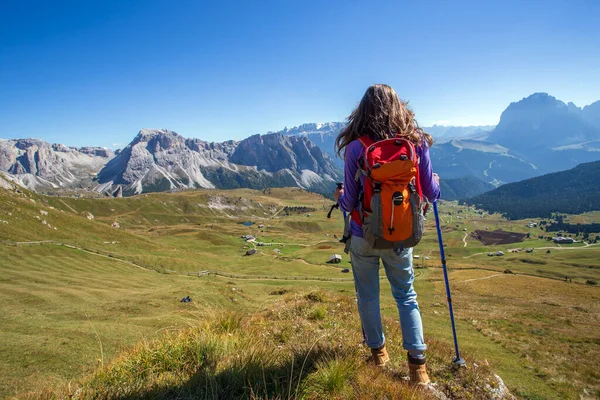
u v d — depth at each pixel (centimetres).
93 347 1844
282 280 9012
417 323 366
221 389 315
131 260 8656
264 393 313
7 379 1365
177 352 393
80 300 3528
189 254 11712
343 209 357
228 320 541
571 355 2311
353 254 372
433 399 347
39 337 1925
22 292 3556
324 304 935
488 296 7119
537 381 1648
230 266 11088
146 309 3338
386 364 413
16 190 14375
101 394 318
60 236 9375
